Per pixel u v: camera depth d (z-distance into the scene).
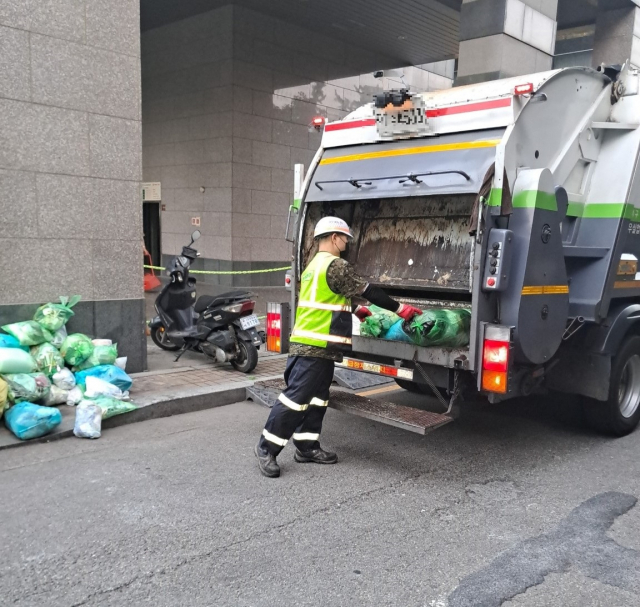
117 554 3.48
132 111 6.84
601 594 3.24
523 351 4.50
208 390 6.49
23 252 6.22
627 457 5.32
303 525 3.90
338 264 4.50
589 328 5.41
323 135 5.88
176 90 16.17
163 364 7.71
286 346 6.29
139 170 6.98
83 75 6.45
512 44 11.30
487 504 4.30
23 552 3.47
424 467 4.97
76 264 6.60
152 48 16.58
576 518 4.11
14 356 5.44
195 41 15.45
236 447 5.24
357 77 17.80
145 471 4.66
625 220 5.43
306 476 4.70
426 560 3.53
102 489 4.32
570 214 5.35
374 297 4.48
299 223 5.82
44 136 6.25
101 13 6.50
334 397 5.12
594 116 5.50
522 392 4.83
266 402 6.03
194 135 15.91
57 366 5.86
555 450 5.46
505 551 3.65
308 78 16.47
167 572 3.31
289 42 15.84
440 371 4.85
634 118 5.56
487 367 4.36
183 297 8.11
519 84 4.86
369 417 4.71
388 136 5.25
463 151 4.77
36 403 5.64
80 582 3.20
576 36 17.58
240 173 15.34
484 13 11.19
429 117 5.04
